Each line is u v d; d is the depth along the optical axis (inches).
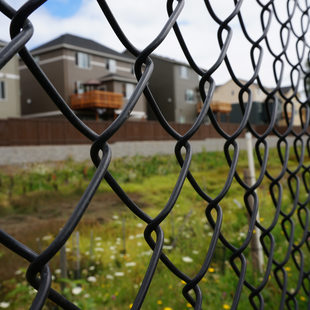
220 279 131.8
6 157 581.6
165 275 146.8
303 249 151.9
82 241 217.0
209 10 27.0
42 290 11.6
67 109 14.2
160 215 19.1
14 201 386.0
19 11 11.9
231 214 232.5
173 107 1267.2
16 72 891.4
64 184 490.0
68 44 1008.9
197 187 24.1
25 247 11.9
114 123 15.8
